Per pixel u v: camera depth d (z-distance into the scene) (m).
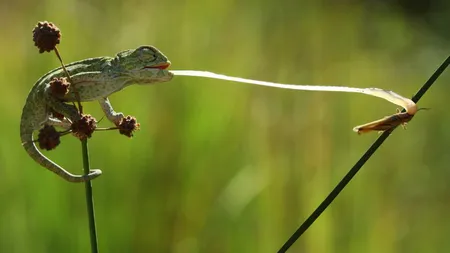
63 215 1.52
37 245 1.50
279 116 1.82
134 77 1.17
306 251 1.62
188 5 1.94
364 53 2.75
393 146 1.96
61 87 1.14
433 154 2.09
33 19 1.93
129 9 1.94
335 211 1.66
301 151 1.76
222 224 1.60
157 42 1.85
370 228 1.66
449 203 1.94
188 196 1.60
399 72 2.65
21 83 1.72
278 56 2.19
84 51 1.81
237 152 1.69
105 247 1.51
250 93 1.86
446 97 2.49
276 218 1.63
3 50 1.81
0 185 1.55
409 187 1.92
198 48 1.86
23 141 1.16
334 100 1.93
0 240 1.50
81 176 1.16
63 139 1.58
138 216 1.57
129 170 1.59
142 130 1.63
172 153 1.63
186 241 1.58
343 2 2.78
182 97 1.69
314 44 2.37
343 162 1.80
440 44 3.23
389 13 3.37
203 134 1.66
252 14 2.12
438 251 1.75
